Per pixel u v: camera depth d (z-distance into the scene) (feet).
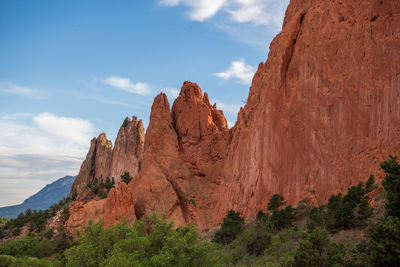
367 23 158.92
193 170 317.22
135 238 70.90
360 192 103.09
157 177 302.25
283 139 184.65
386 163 77.92
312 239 73.05
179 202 299.38
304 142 172.45
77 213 244.01
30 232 324.60
